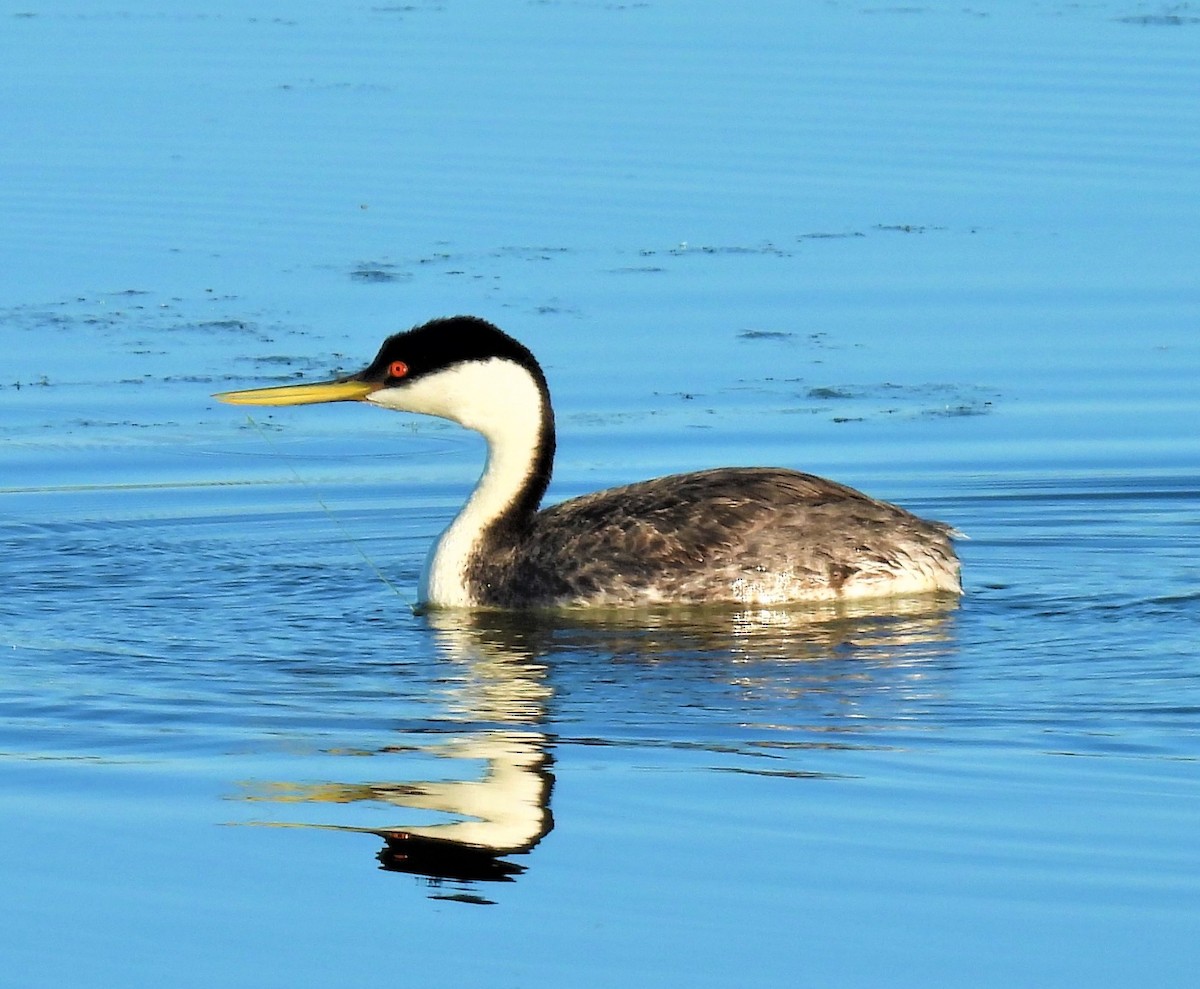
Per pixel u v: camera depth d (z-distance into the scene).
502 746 11.23
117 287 22.22
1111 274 22.39
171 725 11.63
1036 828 10.03
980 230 23.94
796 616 13.76
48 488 17.39
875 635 13.29
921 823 10.10
